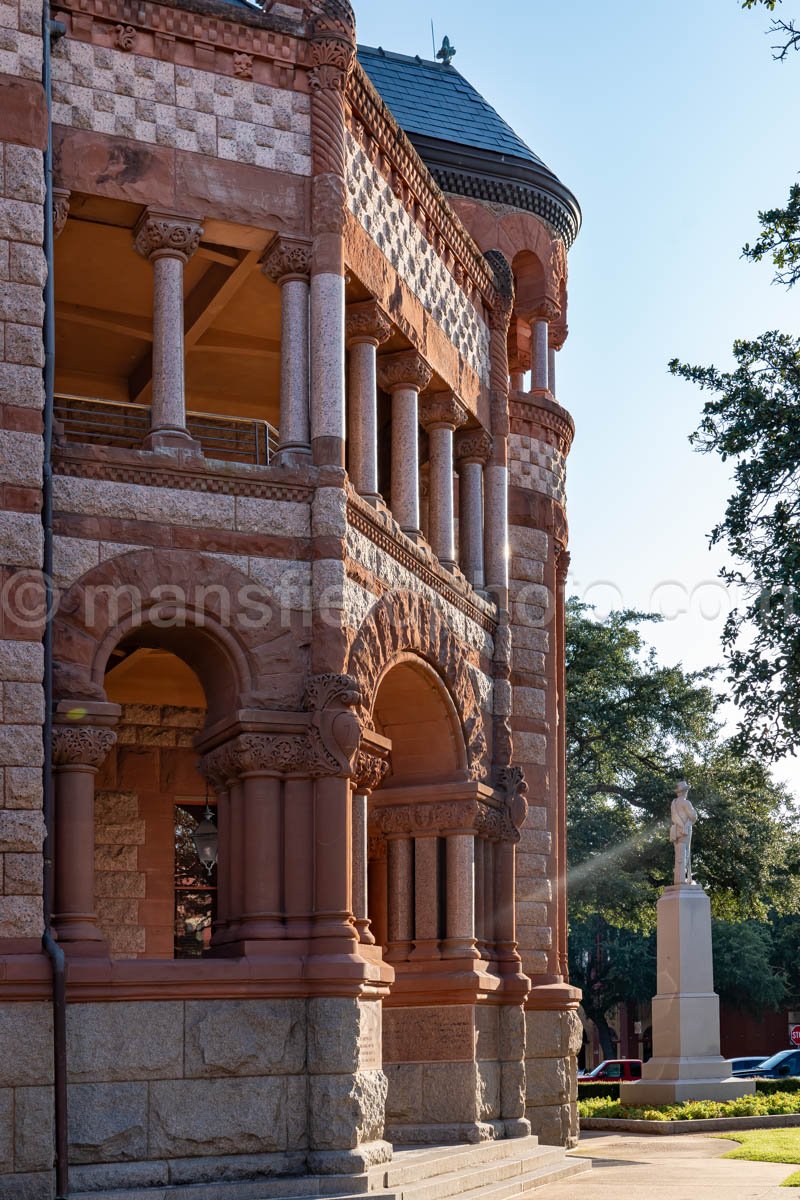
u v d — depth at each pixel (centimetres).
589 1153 2506
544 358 2834
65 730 1545
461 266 2370
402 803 2170
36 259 1577
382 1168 1625
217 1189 1502
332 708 1680
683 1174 2086
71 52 1703
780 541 1869
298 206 1805
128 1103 1509
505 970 2225
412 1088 2075
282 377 1789
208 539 1675
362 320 1975
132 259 2119
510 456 2692
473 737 2208
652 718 5034
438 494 2281
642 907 5003
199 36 1777
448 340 2291
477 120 2855
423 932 2145
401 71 2892
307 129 1831
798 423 1883
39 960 1454
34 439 1550
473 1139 2034
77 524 1608
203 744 1728
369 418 1969
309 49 1838
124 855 2412
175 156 1741
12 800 1482
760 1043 8050
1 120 1586
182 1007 1552
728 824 4850
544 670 2650
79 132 1691
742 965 7056
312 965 1605
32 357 1562
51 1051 1452
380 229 2012
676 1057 3572
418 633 2008
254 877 1642
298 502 1736
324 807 1662
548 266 2853
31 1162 1427
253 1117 1566
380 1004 1725
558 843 2778
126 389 2577
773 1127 3066
